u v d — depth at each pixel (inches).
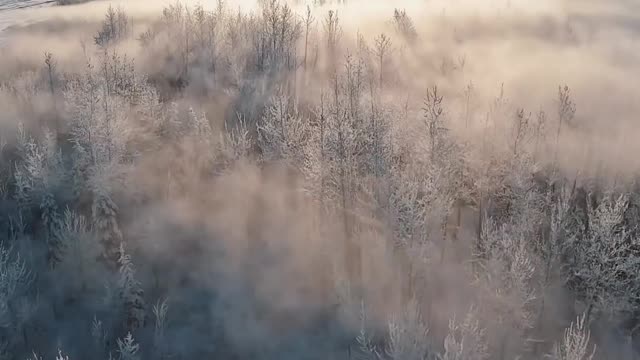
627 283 802.2
